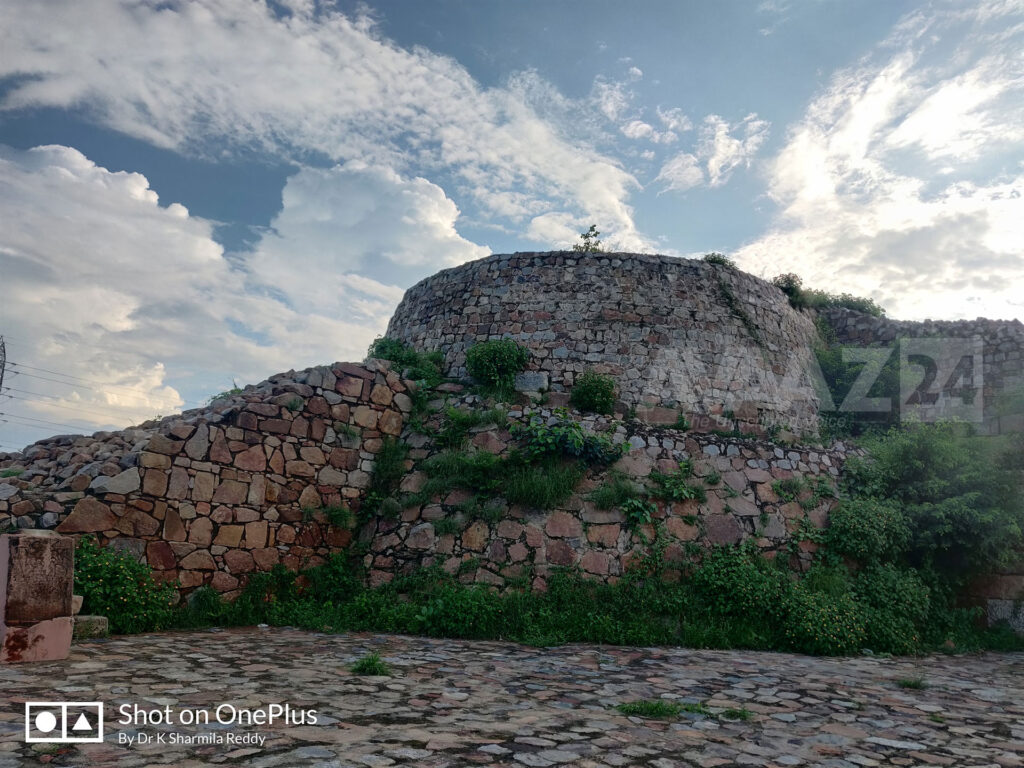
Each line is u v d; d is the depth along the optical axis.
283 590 11.20
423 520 12.04
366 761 4.32
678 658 8.84
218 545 10.69
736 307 16.95
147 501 10.03
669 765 4.65
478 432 13.25
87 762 4.06
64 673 6.21
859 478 13.66
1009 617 12.11
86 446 11.86
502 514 11.68
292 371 13.66
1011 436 13.60
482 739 4.96
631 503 11.77
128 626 8.77
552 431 12.45
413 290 18.77
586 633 9.84
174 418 13.20
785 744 5.33
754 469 13.09
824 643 9.73
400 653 8.32
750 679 7.72
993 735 5.89
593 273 16.30
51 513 9.17
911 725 6.11
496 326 16.16
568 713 5.91
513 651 8.84
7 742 4.32
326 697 5.94
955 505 12.06
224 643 8.43
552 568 11.02
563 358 15.52
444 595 10.30
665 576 11.12
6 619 6.63
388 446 13.39
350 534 12.44
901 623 10.79
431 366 15.46
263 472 11.51
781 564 11.73
